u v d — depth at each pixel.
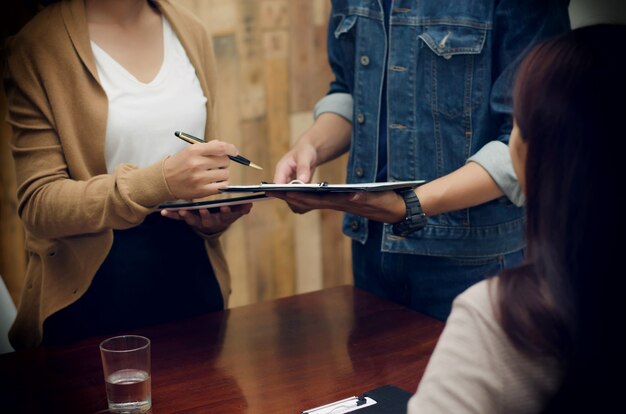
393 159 1.94
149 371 1.38
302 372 1.54
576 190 0.84
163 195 1.63
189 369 1.56
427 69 1.86
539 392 0.87
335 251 3.56
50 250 1.82
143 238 1.87
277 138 3.29
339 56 2.16
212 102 2.03
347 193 1.67
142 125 1.83
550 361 0.86
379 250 2.01
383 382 1.49
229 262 3.27
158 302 1.90
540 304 0.85
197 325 1.79
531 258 0.90
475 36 1.80
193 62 1.95
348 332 1.73
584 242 0.83
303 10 3.24
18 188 1.78
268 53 3.19
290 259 3.43
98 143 1.77
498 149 1.78
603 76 0.83
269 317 1.83
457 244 1.91
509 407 0.87
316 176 3.42
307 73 3.31
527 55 0.91
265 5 3.14
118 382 1.36
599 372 0.83
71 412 1.39
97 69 1.81
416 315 1.83
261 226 3.33
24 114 1.77
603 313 0.83
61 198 1.69
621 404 0.83
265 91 3.22
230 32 3.09
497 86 1.81
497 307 0.87
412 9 1.86
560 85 0.85
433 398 0.89
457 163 1.89
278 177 1.98
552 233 0.86
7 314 2.02
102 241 1.76
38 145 1.76
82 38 1.77
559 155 0.85
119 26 1.85
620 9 2.19
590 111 0.83
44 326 1.86
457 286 1.95
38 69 1.74
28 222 1.76
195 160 1.61
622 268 0.82
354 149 2.03
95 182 1.69
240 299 3.34
